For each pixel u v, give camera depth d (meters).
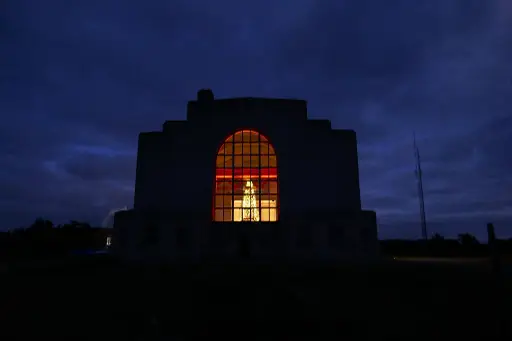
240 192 23.92
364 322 8.20
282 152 24.06
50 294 11.41
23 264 21.97
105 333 7.57
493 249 8.61
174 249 21.06
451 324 7.98
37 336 7.42
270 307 9.48
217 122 24.73
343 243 21.03
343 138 24.27
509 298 10.10
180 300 10.33
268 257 21.23
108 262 21.58
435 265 18.95
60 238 40.44
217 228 21.83
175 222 21.50
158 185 23.80
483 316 8.47
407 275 14.65
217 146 24.36
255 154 24.42
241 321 8.32
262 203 23.75
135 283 13.21
